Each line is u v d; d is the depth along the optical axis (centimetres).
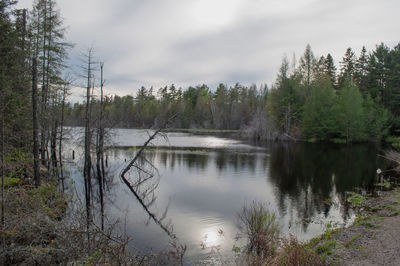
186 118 9112
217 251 884
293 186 1791
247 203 1423
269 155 3262
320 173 2212
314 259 691
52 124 2194
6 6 1504
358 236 909
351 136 4756
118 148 3706
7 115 1178
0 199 837
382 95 5416
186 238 996
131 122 8181
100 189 1627
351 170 2334
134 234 1028
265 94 9181
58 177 1988
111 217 1209
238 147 4166
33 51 2002
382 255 750
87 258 634
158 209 1333
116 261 647
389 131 5016
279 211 1289
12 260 677
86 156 1811
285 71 5741
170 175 2152
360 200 1413
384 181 1906
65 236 693
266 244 847
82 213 817
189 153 3397
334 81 6706
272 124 5619
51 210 1002
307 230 1047
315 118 5159
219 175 2145
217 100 10144
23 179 1427
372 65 5503
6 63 1533
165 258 831
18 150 1373
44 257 664
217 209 1330
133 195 1593
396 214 1138
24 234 728
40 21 2102
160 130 2031
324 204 1395
